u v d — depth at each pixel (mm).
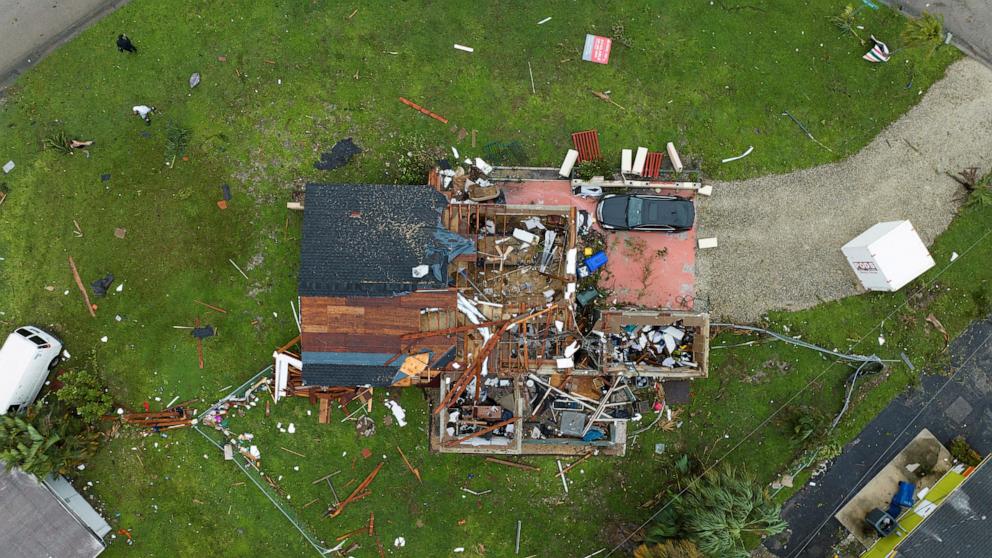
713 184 16094
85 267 15656
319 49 15789
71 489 15391
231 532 15805
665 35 16047
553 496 16047
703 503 14414
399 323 13664
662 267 16047
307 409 15758
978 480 14734
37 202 15594
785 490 16094
